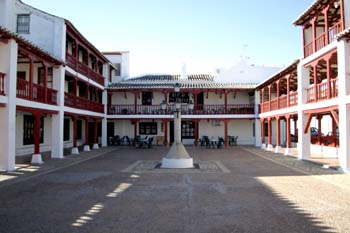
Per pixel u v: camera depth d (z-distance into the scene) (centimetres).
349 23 1318
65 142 2458
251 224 602
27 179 1100
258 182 1042
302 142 1733
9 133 1273
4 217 650
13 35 1246
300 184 1007
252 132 2986
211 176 1167
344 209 709
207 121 2986
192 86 2761
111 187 961
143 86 2769
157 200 792
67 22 1858
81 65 2164
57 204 755
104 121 2750
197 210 699
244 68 3080
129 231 565
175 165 1395
